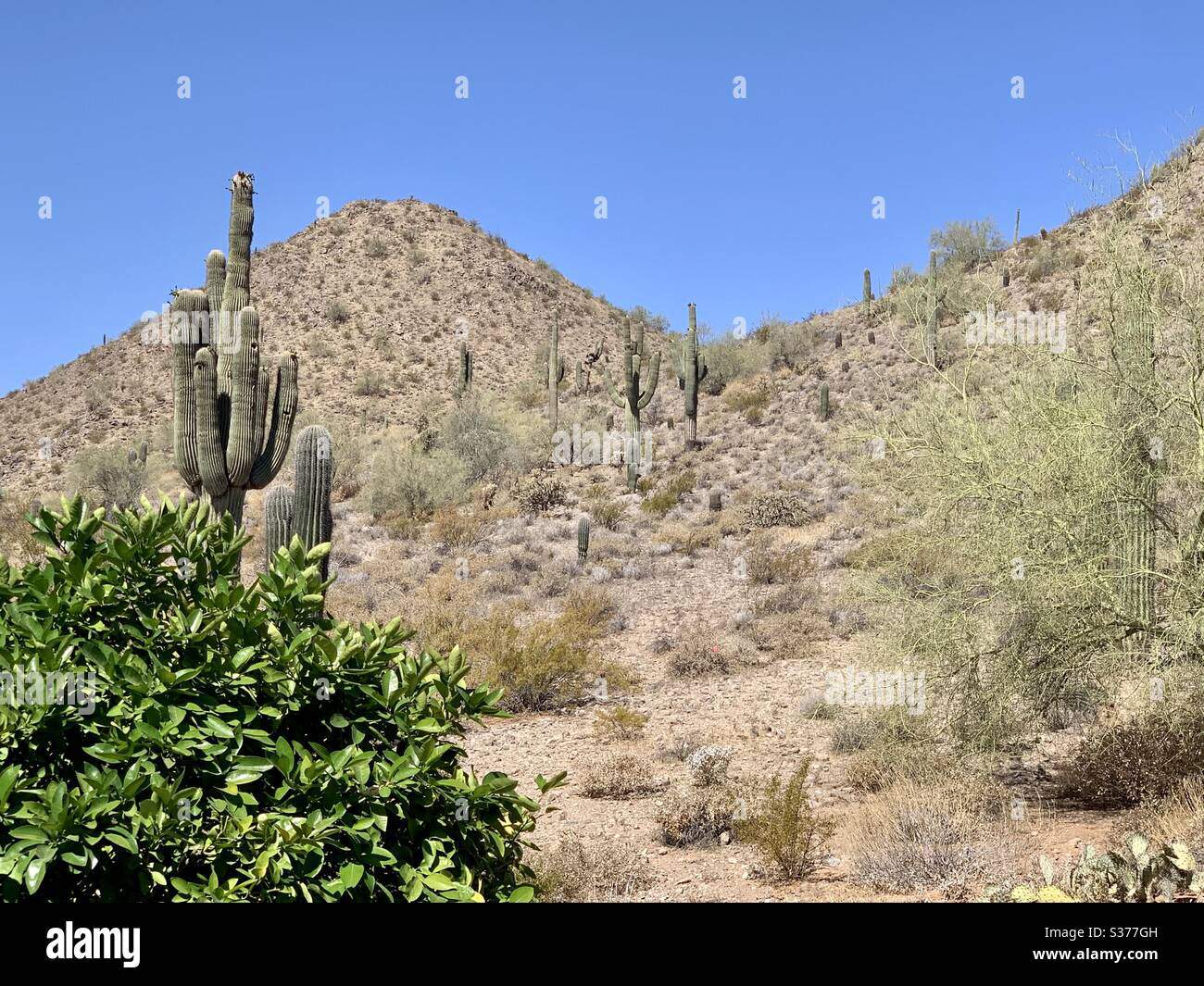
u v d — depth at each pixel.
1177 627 5.84
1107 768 6.41
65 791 2.42
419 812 2.96
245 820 2.63
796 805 6.12
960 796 6.18
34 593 2.82
